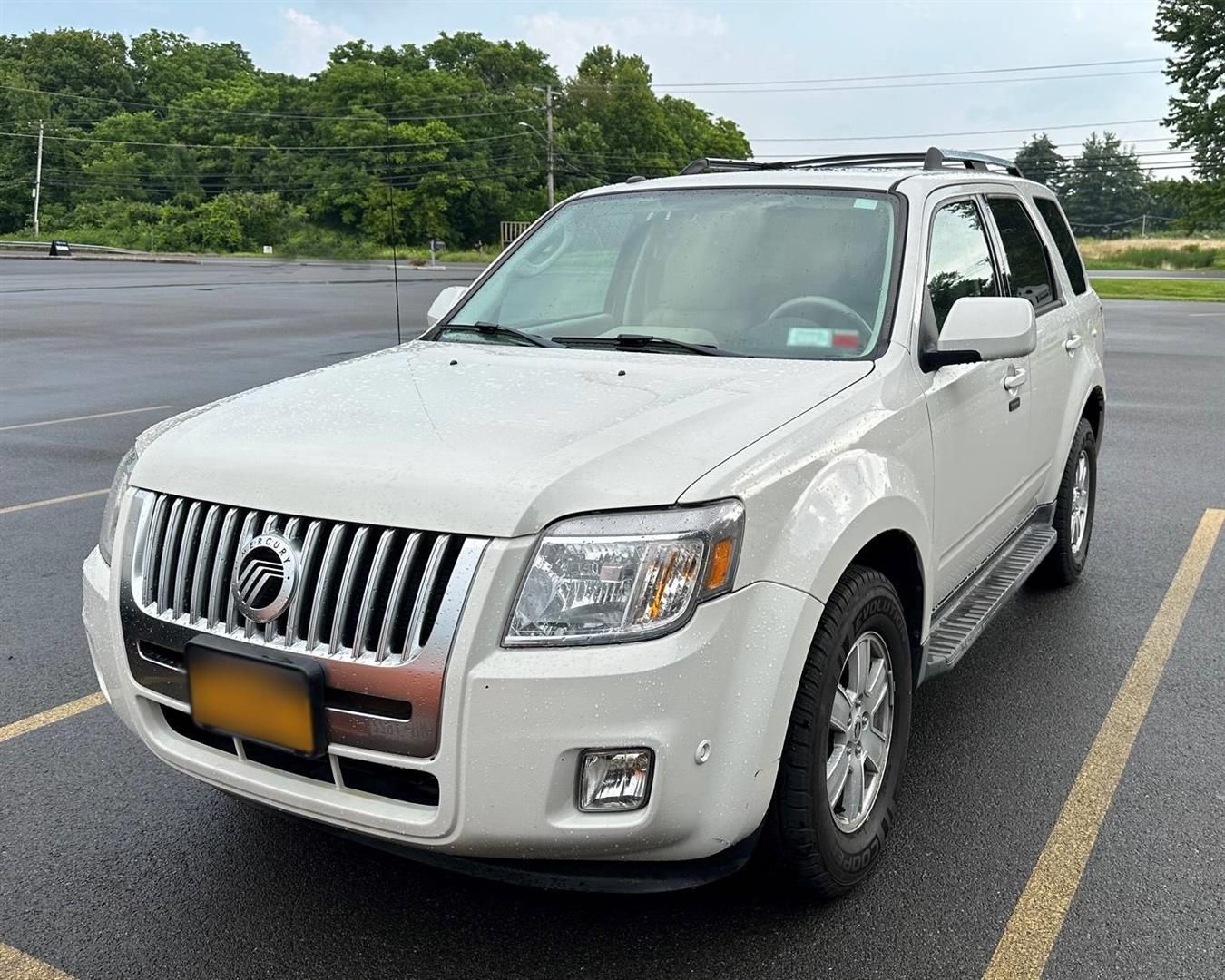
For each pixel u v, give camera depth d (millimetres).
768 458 2643
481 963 2719
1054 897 2963
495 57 123250
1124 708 4188
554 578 2340
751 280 3691
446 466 2492
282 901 2984
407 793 2445
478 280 4320
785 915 2895
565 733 2303
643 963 2707
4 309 25984
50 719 4137
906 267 3564
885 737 3135
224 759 2674
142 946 2789
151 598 2725
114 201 104062
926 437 3342
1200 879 3047
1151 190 70688
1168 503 7449
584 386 3088
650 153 113125
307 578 2467
